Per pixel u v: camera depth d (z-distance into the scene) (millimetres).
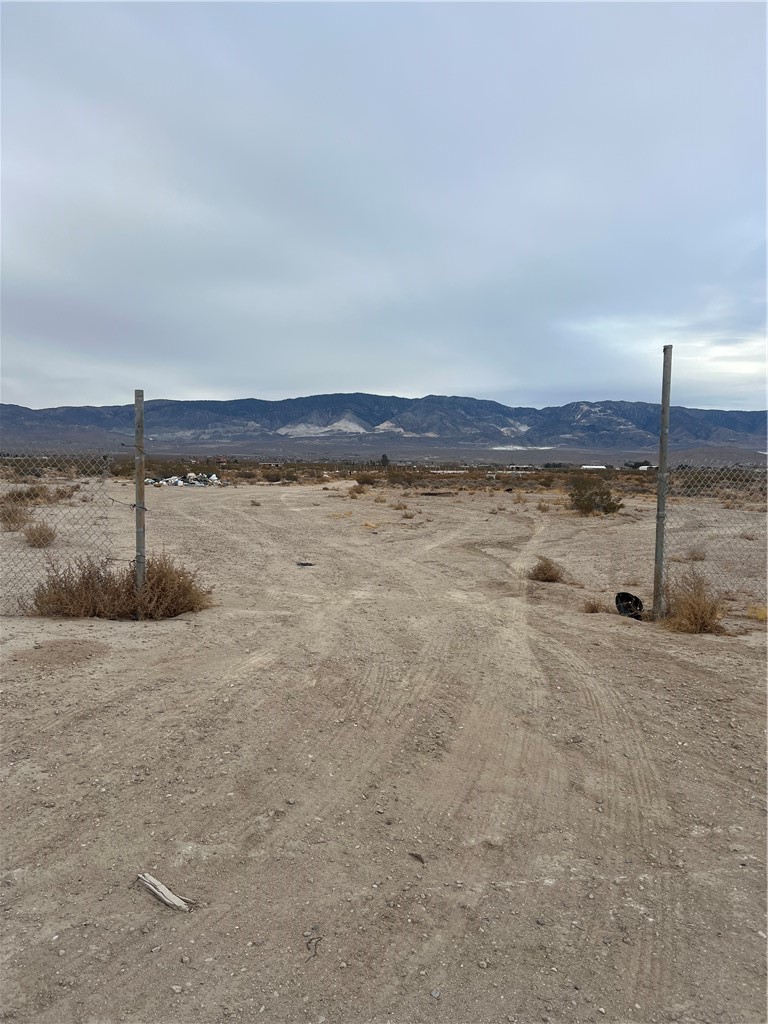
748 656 7480
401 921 3189
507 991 2781
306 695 5977
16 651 6719
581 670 6973
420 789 4477
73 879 3400
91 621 8203
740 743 5246
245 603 9781
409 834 3943
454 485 56125
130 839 3744
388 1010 2668
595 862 3725
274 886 3414
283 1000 2699
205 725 5223
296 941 3035
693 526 23781
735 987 2828
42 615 8383
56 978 2770
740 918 3266
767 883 3549
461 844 3867
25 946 2939
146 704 5574
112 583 8734
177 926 3104
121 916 3150
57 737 4914
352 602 10156
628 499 39094
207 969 2848
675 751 5109
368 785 4484
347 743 5090
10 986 2715
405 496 40156
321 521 24203
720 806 4344
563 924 3201
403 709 5805
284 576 12438
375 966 2900
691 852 3836
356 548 17031
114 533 18438
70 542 16391
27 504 23172
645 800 4406
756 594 11789
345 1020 2613
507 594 11227
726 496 34719
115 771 4465
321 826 3965
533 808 4281
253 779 4453
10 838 3715
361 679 6512
